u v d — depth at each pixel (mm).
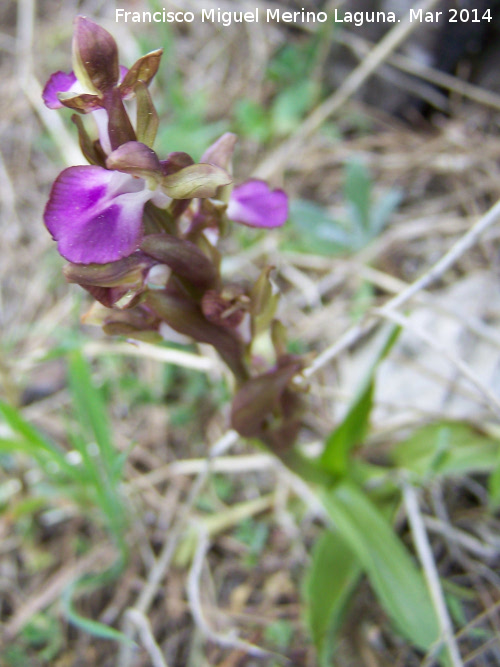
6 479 169
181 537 156
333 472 132
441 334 171
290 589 147
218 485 163
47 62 245
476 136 213
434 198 208
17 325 195
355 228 185
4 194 219
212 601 148
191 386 176
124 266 81
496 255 185
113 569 150
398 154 217
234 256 193
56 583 153
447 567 145
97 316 97
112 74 75
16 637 146
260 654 134
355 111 228
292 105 215
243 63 238
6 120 236
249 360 108
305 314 191
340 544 129
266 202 100
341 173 218
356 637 135
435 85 224
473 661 130
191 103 218
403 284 191
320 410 172
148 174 72
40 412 178
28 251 208
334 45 223
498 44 212
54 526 162
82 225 72
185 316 93
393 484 143
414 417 161
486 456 137
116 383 180
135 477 167
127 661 141
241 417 106
